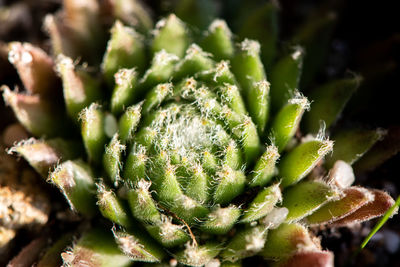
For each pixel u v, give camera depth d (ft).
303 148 0.42
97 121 0.43
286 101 0.45
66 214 0.46
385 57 0.51
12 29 0.57
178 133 0.43
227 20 0.52
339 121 0.48
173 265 0.42
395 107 0.49
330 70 0.52
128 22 0.49
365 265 0.47
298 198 0.42
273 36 0.47
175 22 0.45
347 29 0.55
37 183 0.46
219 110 0.42
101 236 0.43
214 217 0.40
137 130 0.43
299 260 0.40
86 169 0.43
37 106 0.46
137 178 0.42
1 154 0.47
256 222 0.42
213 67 0.44
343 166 0.44
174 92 0.43
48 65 0.46
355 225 0.46
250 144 0.42
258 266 0.43
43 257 0.43
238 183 0.41
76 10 0.49
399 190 0.48
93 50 0.49
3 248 0.45
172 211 0.41
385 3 0.53
